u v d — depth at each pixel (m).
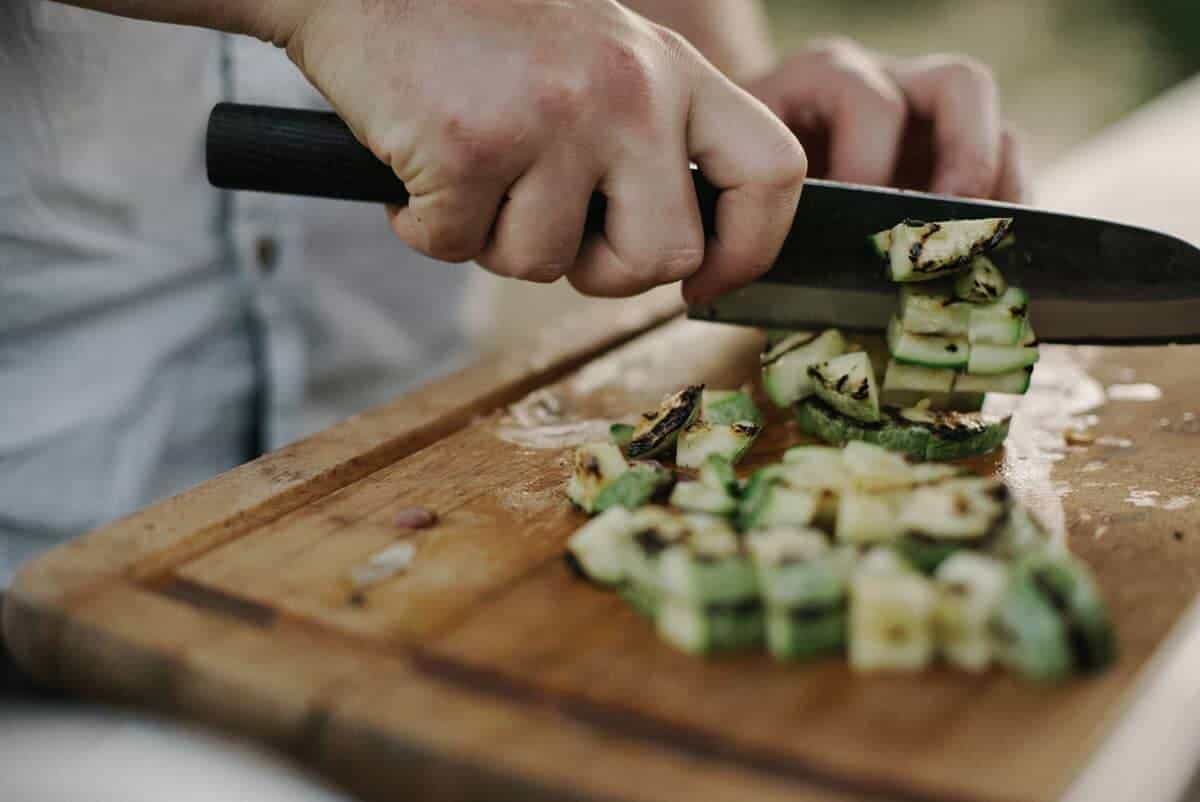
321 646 0.33
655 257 0.38
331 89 0.37
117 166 0.48
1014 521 0.34
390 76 0.36
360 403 0.58
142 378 0.50
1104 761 0.30
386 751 0.31
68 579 0.35
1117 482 0.40
